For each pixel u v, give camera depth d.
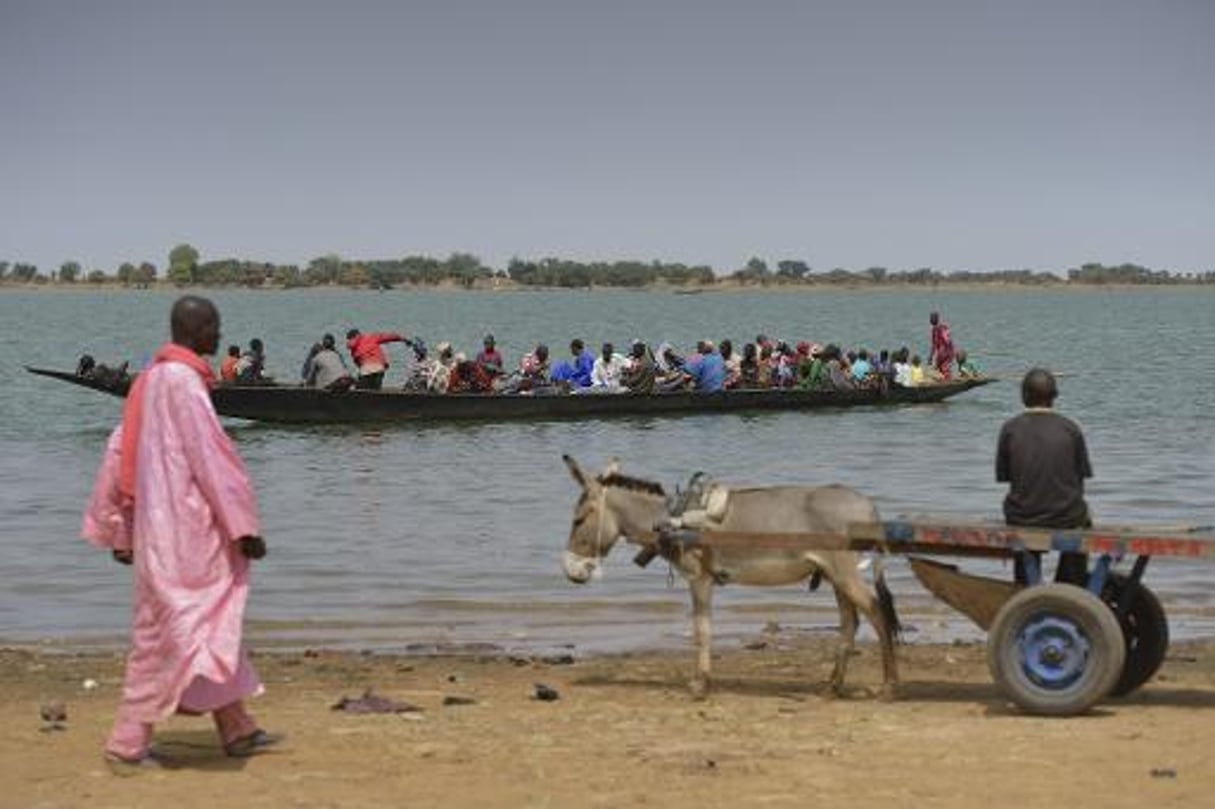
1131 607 10.77
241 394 31.73
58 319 122.69
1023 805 8.09
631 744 9.59
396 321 119.88
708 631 11.35
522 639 14.38
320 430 32.16
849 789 8.43
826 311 158.25
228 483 8.35
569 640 14.32
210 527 8.39
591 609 15.66
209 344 8.70
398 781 8.66
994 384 46.12
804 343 39.28
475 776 8.77
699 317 133.00
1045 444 10.41
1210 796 8.22
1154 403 40.91
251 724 9.30
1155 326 111.50
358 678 12.48
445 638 14.44
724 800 8.25
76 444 30.89
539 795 8.37
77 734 10.02
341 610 15.66
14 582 17.00
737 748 9.45
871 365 38.81
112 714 10.83
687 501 11.15
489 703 11.22
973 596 10.56
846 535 10.62
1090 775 8.63
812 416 35.53
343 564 17.91
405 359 68.12
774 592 16.55
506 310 157.50
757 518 11.04
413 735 9.91
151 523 8.34
